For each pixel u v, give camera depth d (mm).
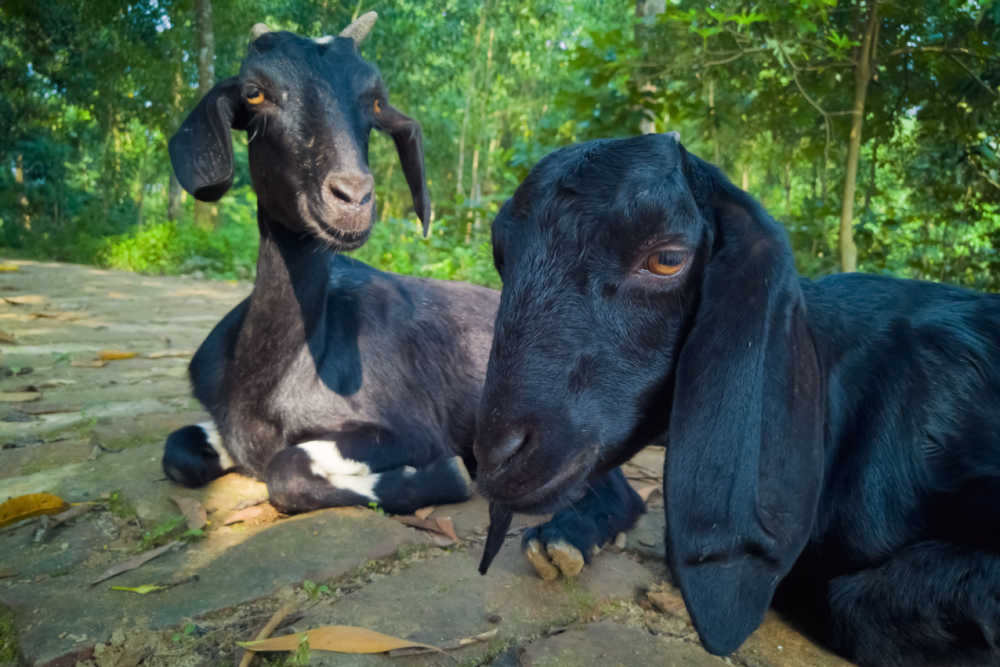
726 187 414
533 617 532
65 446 868
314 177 676
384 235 3080
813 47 1708
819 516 500
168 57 6516
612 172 393
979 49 1544
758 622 392
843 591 475
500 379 392
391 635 493
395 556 622
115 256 3990
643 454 954
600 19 6387
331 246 699
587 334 392
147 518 674
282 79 677
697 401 381
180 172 695
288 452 722
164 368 1279
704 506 380
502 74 7504
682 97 1831
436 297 911
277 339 751
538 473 382
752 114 1947
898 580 452
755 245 389
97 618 501
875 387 502
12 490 733
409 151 817
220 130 696
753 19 1493
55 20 5949
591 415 396
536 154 2150
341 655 462
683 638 516
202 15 4984
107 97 6812
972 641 428
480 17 7090
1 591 540
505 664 472
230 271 3736
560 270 392
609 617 545
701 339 385
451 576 588
